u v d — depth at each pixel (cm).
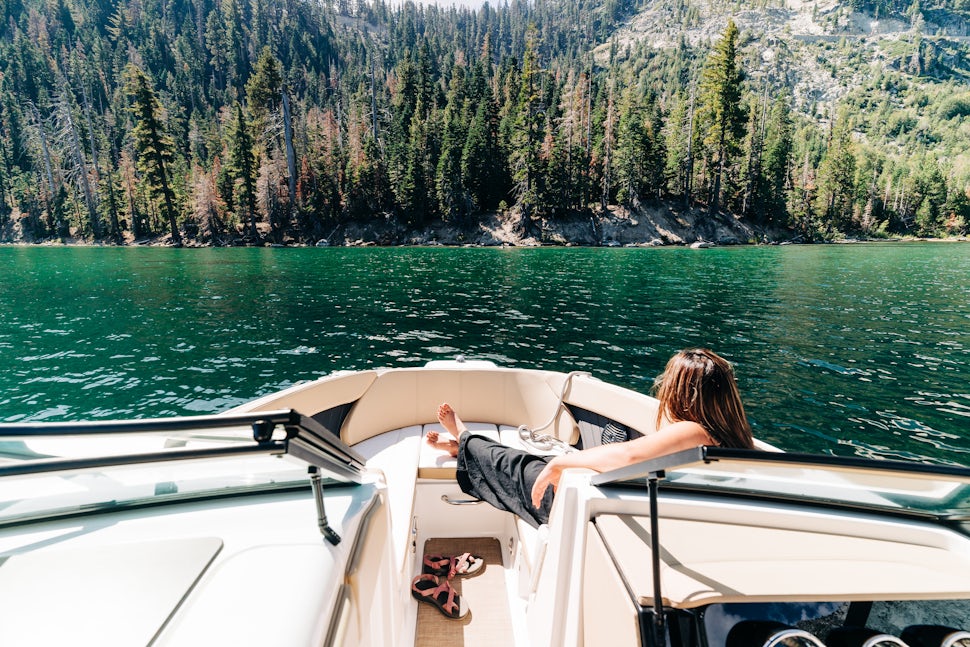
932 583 126
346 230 6138
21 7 13338
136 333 1388
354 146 6431
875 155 10238
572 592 156
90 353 1169
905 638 118
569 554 162
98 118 8475
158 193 6106
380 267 3372
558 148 5969
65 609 101
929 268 3306
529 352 1199
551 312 1744
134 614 100
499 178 6425
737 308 1827
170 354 1166
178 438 108
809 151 9531
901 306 1859
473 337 1359
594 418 363
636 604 116
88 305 1834
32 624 97
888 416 793
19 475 106
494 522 305
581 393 369
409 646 223
